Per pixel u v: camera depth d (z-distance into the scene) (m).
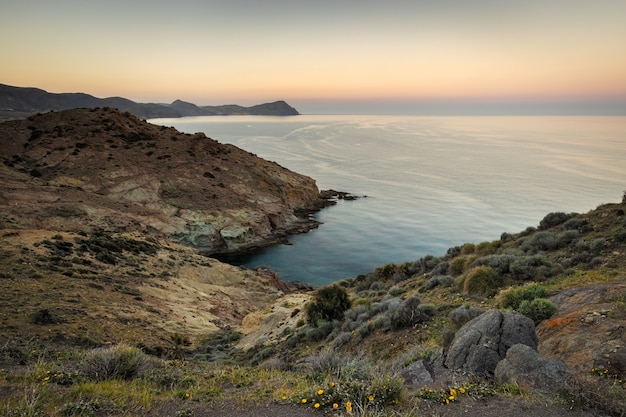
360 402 5.64
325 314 21.95
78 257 38.12
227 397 6.99
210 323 32.97
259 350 21.33
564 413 5.61
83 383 7.15
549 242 19.66
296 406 6.10
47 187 69.38
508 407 5.80
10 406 5.69
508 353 7.45
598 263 15.58
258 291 50.19
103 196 75.12
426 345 11.70
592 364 7.64
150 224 69.06
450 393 6.21
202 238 73.19
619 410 5.57
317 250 73.75
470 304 14.30
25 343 16.30
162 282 40.19
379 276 32.66
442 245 74.81
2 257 31.67
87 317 23.38
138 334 23.36
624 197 22.88
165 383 8.36
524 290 12.96
